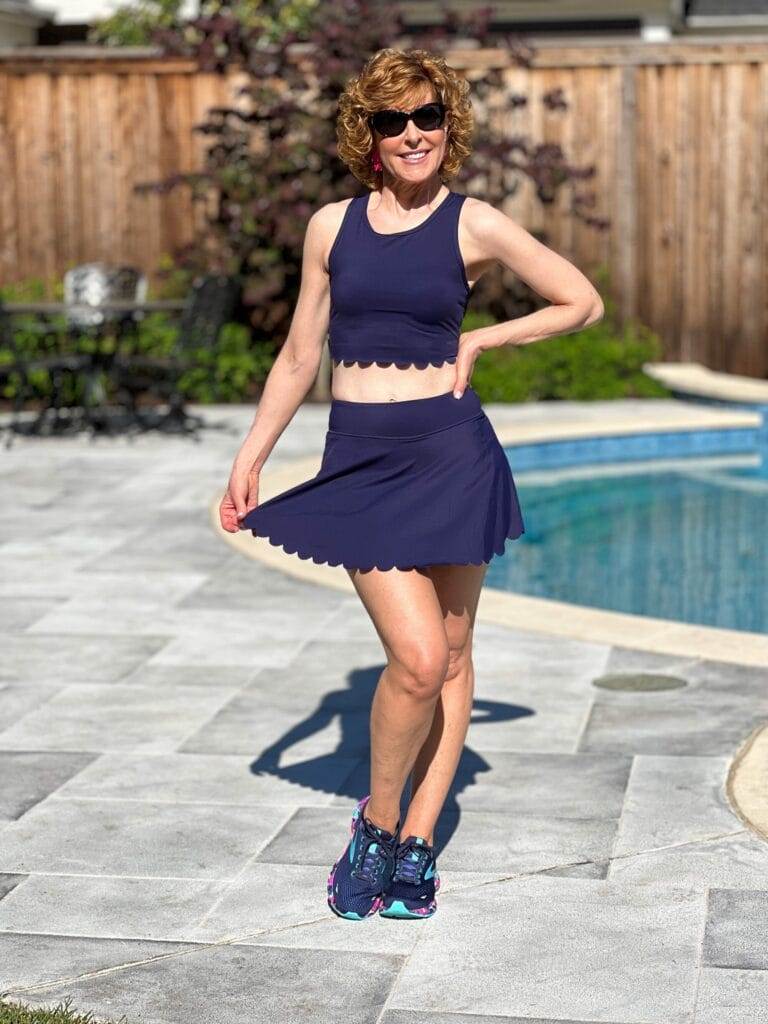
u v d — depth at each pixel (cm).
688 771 421
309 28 1462
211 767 431
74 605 629
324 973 307
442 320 321
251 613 612
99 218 1305
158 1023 287
